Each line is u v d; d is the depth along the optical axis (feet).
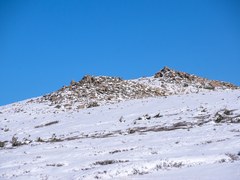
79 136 155.43
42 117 223.10
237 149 80.53
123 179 60.64
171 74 326.65
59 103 258.98
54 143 141.49
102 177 65.51
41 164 93.20
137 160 81.20
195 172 59.98
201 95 216.54
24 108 265.34
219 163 66.28
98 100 255.91
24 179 73.15
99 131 159.84
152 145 105.81
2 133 192.65
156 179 57.57
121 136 138.62
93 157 96.63
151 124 157.17
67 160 96.43
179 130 132.26
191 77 319.88
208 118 148.77
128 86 287.48
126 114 191.52
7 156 118.73
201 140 103.55
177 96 227.61
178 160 73.20
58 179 70.03
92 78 298.15
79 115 210.79
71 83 302.04
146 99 235.81
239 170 56.49
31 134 178.19
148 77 341.21
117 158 88.53
